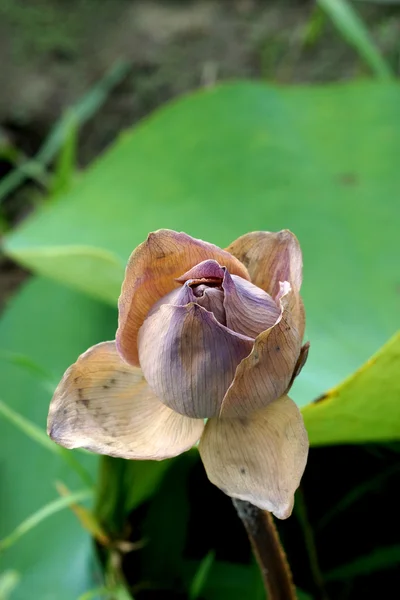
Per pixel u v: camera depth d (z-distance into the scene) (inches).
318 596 36.1
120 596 33.4
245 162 42.4
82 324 42.8
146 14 67.8
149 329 27.9
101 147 62.5
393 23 63.6
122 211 41.1
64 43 66.2
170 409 28.7
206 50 65.2
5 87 64.2
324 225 39.3
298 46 63.9
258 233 28.8
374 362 30.1
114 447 28.2
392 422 32.0
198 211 40.4
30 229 41.7
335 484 38.1
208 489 37.8
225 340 27.2
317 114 44.8
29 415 39.0
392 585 36.6
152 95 63.5
